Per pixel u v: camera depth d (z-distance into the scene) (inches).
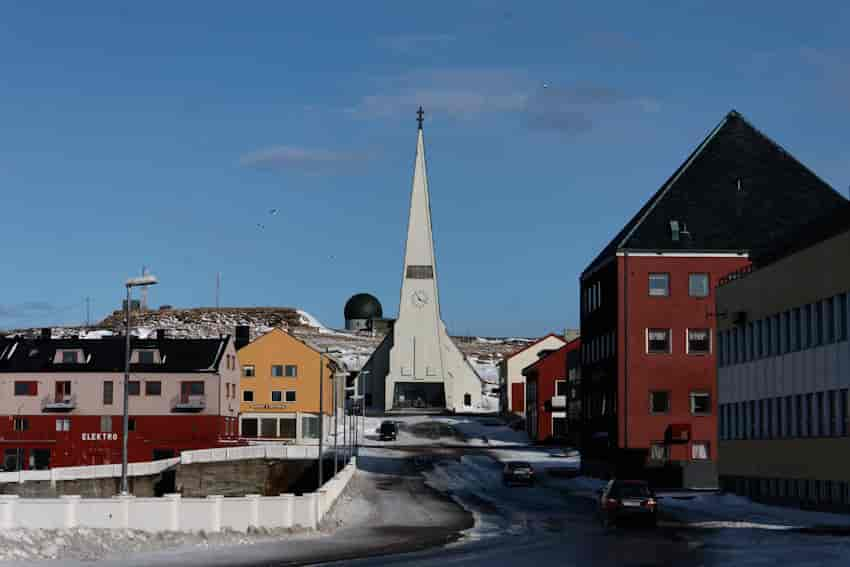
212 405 4682.6
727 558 1441.9
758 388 2640.3
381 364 7490.2
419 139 7406.5
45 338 4960.6
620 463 3501.5
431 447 5007.4
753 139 3789.4
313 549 1697.8
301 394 5487.2
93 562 1489.9
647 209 3777.1
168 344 4840.1
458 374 7500.0
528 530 2043.6
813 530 1888.5
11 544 1523.1
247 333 5989.2
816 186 3688.5
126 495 1939.0
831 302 2217.0
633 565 1386.6
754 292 2667.3
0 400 4638.3
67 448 4626.0
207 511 1866.4
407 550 1669.5
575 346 5388.8
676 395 3535.9
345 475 3038.9
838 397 2175.2
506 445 5236.2
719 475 2945.4
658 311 3553.2
